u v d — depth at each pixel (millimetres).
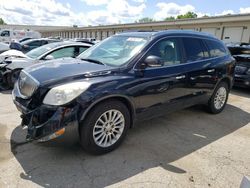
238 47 7324
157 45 3506
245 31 19094
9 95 5613
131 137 3592
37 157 2918
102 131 2977
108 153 3084
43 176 2566
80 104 2656
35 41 11477
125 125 3203
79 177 2580
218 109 4859
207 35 4551
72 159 2904
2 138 3352
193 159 3041
